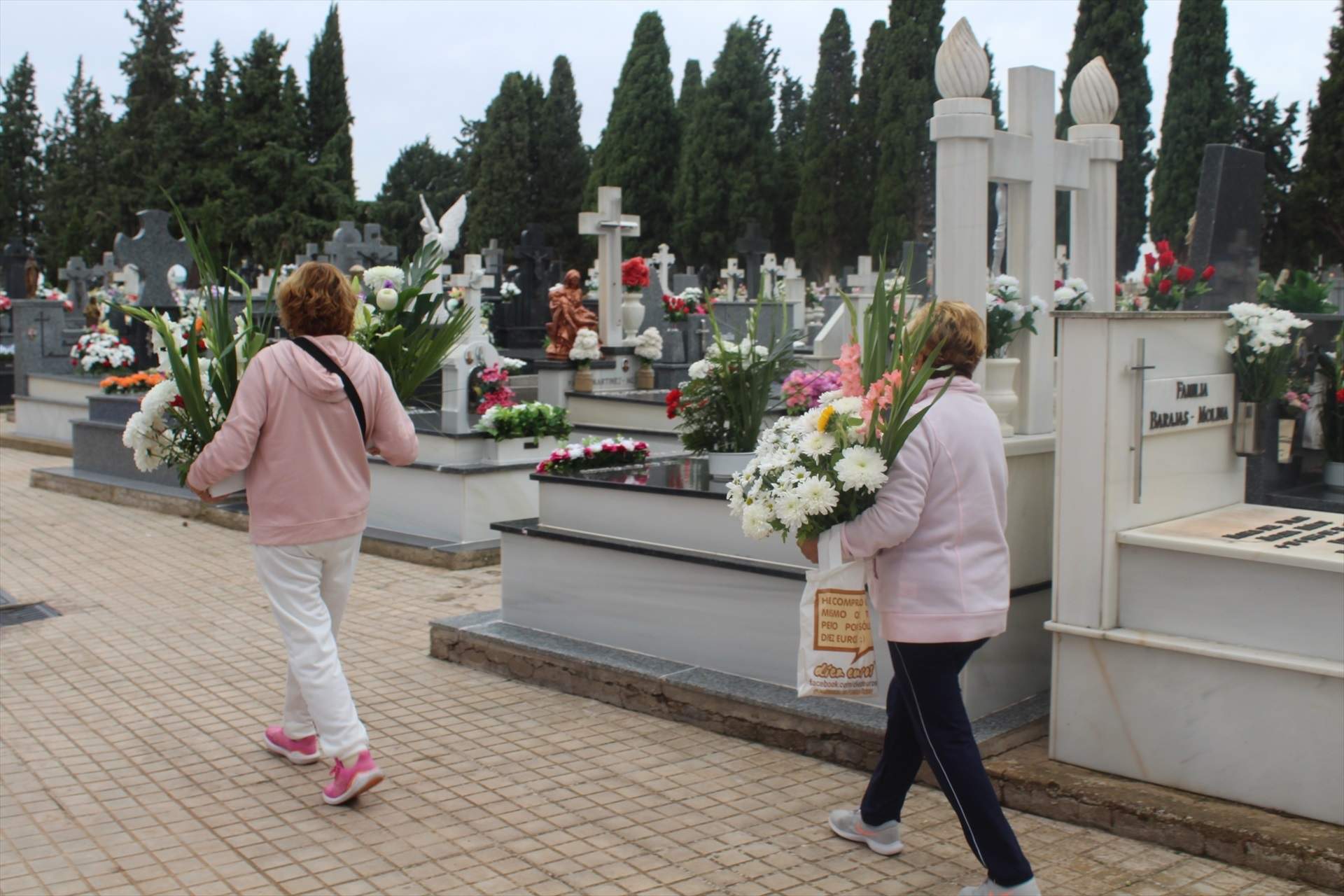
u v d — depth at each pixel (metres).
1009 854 3.18
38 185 59.31
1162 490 4.15
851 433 3.38
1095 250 5.75
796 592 4.79
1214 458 4.43
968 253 4.78
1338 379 5.69
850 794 4.17
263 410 4.04
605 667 5.25
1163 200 28.64
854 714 4.48
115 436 12.20
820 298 24.92
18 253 24.11
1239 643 3.71
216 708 5.30
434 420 9.64
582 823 3.94
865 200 41.03
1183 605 3.83
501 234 51.91
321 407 4.11
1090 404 3.93
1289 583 3.61
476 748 4.70
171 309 16.48
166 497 10.95
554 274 22.03
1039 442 4.56
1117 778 3.93
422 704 5.28
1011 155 5.16
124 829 3.95
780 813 4.00
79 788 4.33
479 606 7.28
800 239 41.84
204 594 7.72
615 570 5.48
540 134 52.50
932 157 37.62
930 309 3.52
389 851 3.74
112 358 15.69
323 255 14.94
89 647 6.41
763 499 3.52
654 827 3.90
